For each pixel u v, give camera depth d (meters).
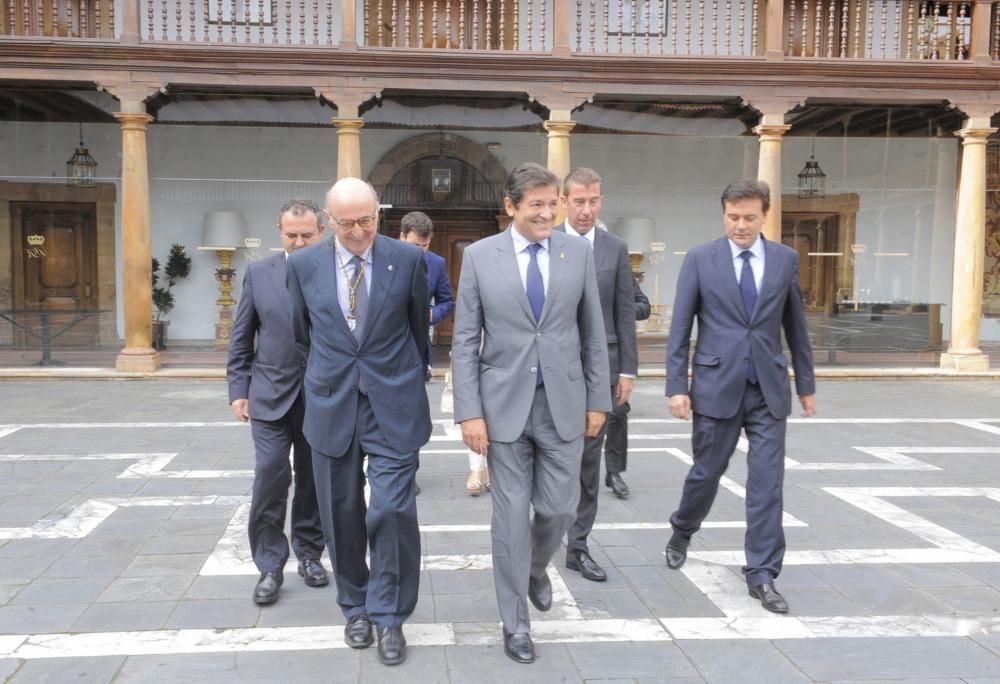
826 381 11.63
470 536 4.76
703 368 3.89
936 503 5.55
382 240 3.33
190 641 3.38
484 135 13.21
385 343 3.26
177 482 5.86
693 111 12.73
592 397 3.43
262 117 12.39
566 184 4.20
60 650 3.29
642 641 3.41
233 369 3.79
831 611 3.73
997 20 11.57
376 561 3.23
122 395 9.80
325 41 12.84
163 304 12.38
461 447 7.13
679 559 4.25
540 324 3.29
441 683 3.05
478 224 13.75
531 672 3.14
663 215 12.98
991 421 8.66
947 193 13.16
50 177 12.30
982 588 4.02
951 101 11.36
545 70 10.97
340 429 3.25
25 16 11.73
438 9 12.71
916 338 12.75
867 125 13.01
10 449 6.89
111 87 10.61
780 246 3.90
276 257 3.72
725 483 6.04
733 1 13.01
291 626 3.53
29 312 11.69
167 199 12.39
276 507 3.78
